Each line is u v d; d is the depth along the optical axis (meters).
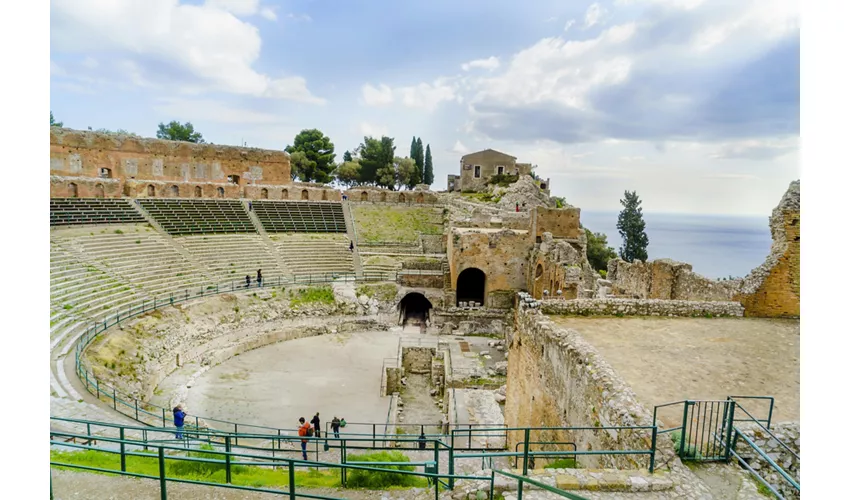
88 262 37.59
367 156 104.38
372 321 45.81
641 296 32.22
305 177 96.12
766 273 21.22
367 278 50.91
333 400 30.09
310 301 46.03
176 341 34.06
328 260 53.59
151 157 63.75
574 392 15.20
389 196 72.50
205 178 68.44
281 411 28.27
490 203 71.25
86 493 11.05
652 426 10.55
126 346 29.44
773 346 17.48
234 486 9.70
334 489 12.41
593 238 82.62
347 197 71.44
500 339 42.78
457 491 10.97
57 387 22.06
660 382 14.33
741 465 10.85
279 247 53.91
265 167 72.81
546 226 48.84
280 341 41.03
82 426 18.80
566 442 15.44
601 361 14.42
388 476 13.21
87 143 58.34
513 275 49.28
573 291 33.84
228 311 40.34
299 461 9.66
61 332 27.61
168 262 43.56
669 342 17.83
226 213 57.50
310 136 95.88
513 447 22.25
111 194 52.22
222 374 33.50
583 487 10.34
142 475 9.97
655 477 10.43
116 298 34.62
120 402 22.39
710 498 9.88
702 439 10.96
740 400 13.27
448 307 47.44
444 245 58.69
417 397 34.47
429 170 111.69
